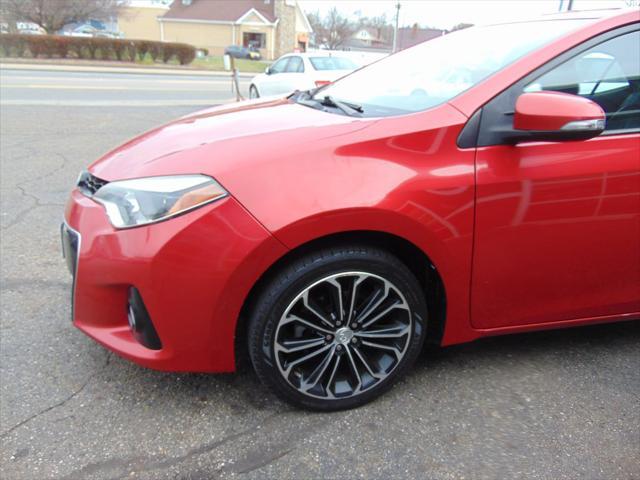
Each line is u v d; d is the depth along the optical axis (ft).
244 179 6.23
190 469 6.24
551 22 8.25
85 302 6.81
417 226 6.49
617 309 7.98
